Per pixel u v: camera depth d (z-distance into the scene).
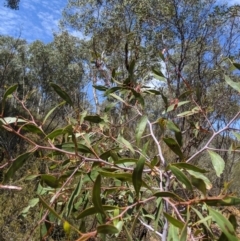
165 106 1.52
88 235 0.77
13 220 3.69
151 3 7.35
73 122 1.45
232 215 0.96
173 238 0.91
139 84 1.61
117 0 9.52
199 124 1.78
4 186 1.04
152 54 6.80
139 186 0.91
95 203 0.83
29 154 1.06
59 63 17.53
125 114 1.77
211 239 1.07
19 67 21.42
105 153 1.20
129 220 1.41
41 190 1.38
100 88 1.69
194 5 6.83
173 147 1.07
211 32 6.31
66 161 1.32
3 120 1.04
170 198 0.99
